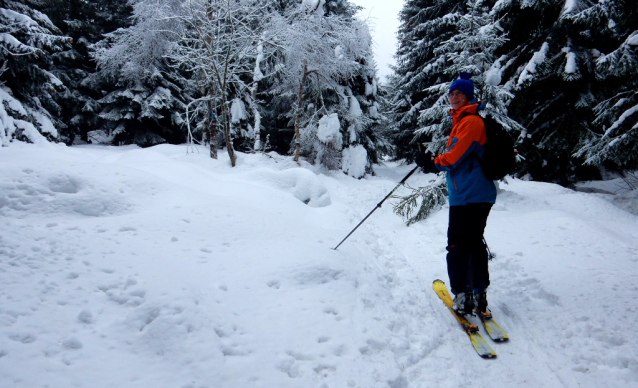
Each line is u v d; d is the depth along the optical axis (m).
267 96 14.38
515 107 9.07
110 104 14.68
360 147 11.82
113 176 4.29
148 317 2.03
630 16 7.04
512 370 2.22
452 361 2.29
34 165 4.05
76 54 15.10
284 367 1.91
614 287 2.94
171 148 10.73
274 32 9.44
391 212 7.09
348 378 1.91
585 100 9.13
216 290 2.52
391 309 2.85
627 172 10.20
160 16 9.80
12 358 1.61
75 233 3.09
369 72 12.62
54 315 1.98
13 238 2.73
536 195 7.79
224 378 1.73
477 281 2.68
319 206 6.40
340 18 10.78
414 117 14.70
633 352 2.13
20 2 11.57
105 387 1.56
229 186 5.85
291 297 2.61
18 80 10.60
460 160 2.70
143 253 2.90
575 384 2.02
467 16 7.04
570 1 7.97
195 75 11.18
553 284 3.13
